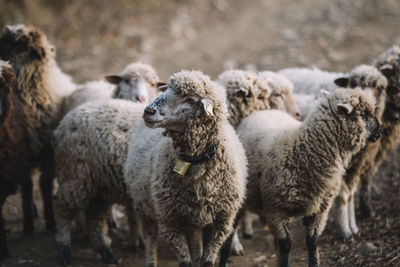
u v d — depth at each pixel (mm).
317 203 6402
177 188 5750
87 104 7508
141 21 19625
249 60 16656
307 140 6340
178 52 17438
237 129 7512
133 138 6855
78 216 8555
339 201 7664
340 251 7277
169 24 19734
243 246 8031
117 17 19469
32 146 8422
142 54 17031
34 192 10000
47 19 18156
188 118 5379
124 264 7586
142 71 8703
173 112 5355
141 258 7805
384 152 8375
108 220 8867
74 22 18500
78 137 7188
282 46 17672
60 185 7410
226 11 21875
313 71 10125
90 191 7242
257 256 7602
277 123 7156
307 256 7301
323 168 6258
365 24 19203
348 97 6254
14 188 7617
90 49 17156
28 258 7500
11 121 7434
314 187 6309
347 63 15828
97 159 7035
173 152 5766
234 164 5855
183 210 5836
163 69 15977
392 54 8617
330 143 6281
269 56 16875
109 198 7359
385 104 8219
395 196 8742
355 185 7863
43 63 8492
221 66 16250
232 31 19578
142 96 8383
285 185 6359
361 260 6789
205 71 15883
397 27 18594
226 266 6980
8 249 7766
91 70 15547
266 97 7824
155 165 6027
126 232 8836
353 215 7953
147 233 6801
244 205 6848
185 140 5469
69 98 8945
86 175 7160
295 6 22141
